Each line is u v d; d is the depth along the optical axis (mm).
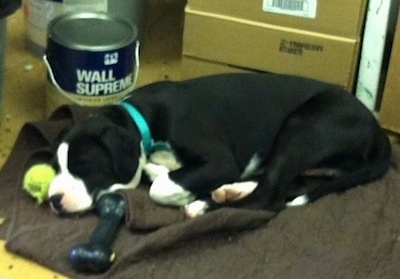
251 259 1215
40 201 1273
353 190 1367
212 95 1345
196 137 1292
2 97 1505
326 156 1349
